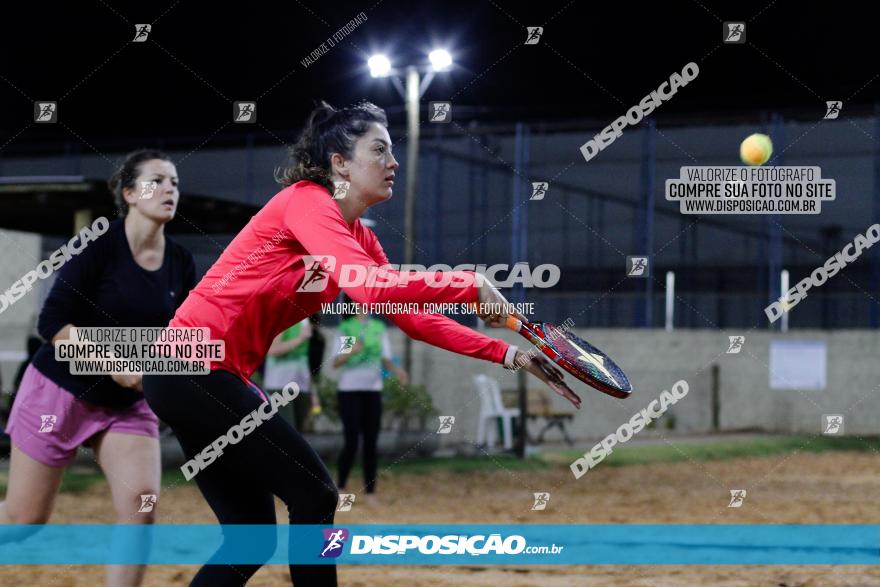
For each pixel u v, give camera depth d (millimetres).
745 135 31078
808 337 32750
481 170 32469
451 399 30922
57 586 9078
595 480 20109
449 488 18594
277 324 5512
